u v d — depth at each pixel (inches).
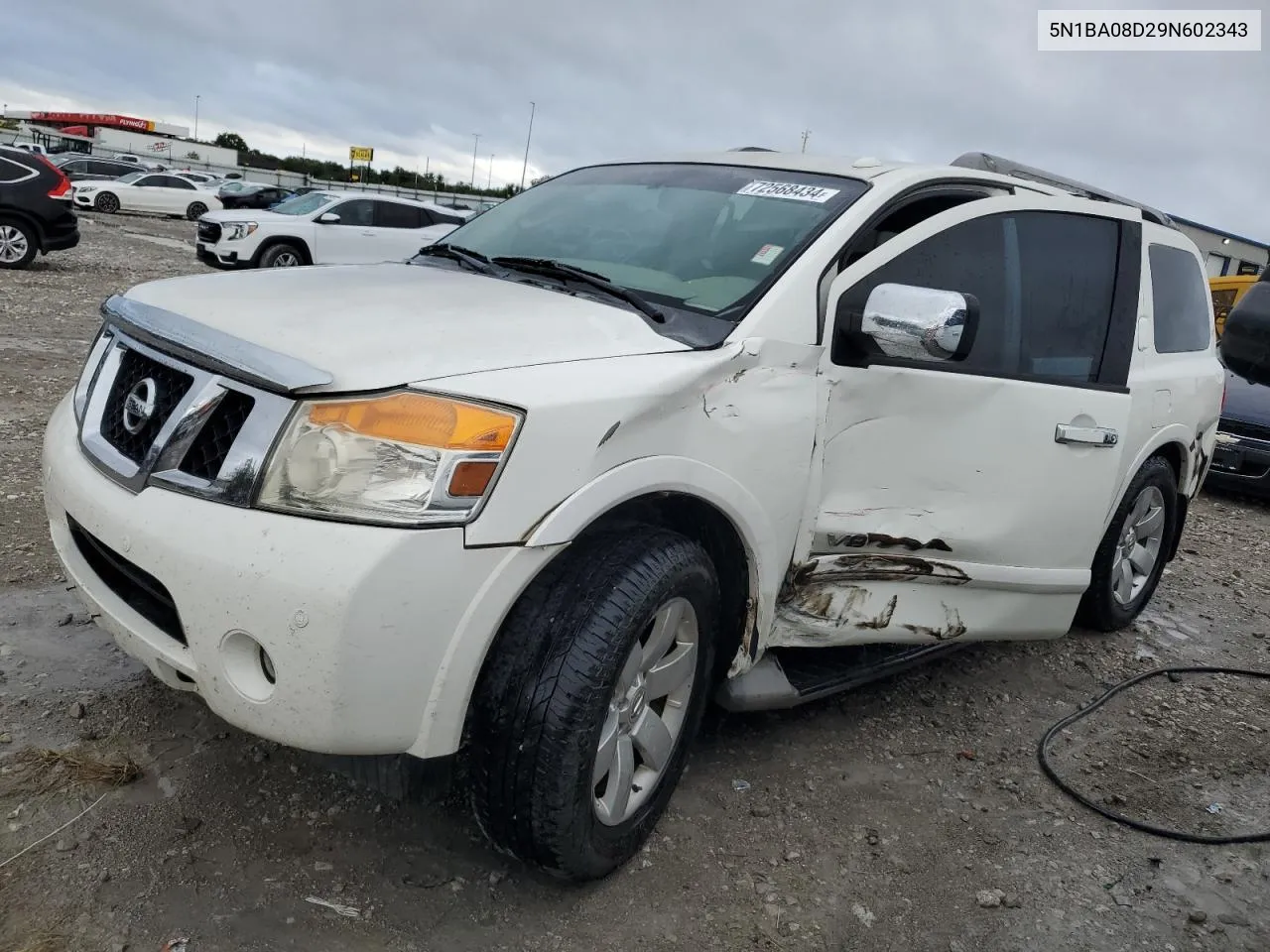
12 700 116.0
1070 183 162.1
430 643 78.2
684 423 94.0
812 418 107.2
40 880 88.9
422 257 136.9
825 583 116.2
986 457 124.4
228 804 101.9
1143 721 147.7
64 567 97.9
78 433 96.5
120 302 100.7
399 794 84.4
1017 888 104.7
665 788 103.3
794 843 107.7
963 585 128.4
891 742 132.5
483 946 88.0
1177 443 172.2
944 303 99.3
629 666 92.9
